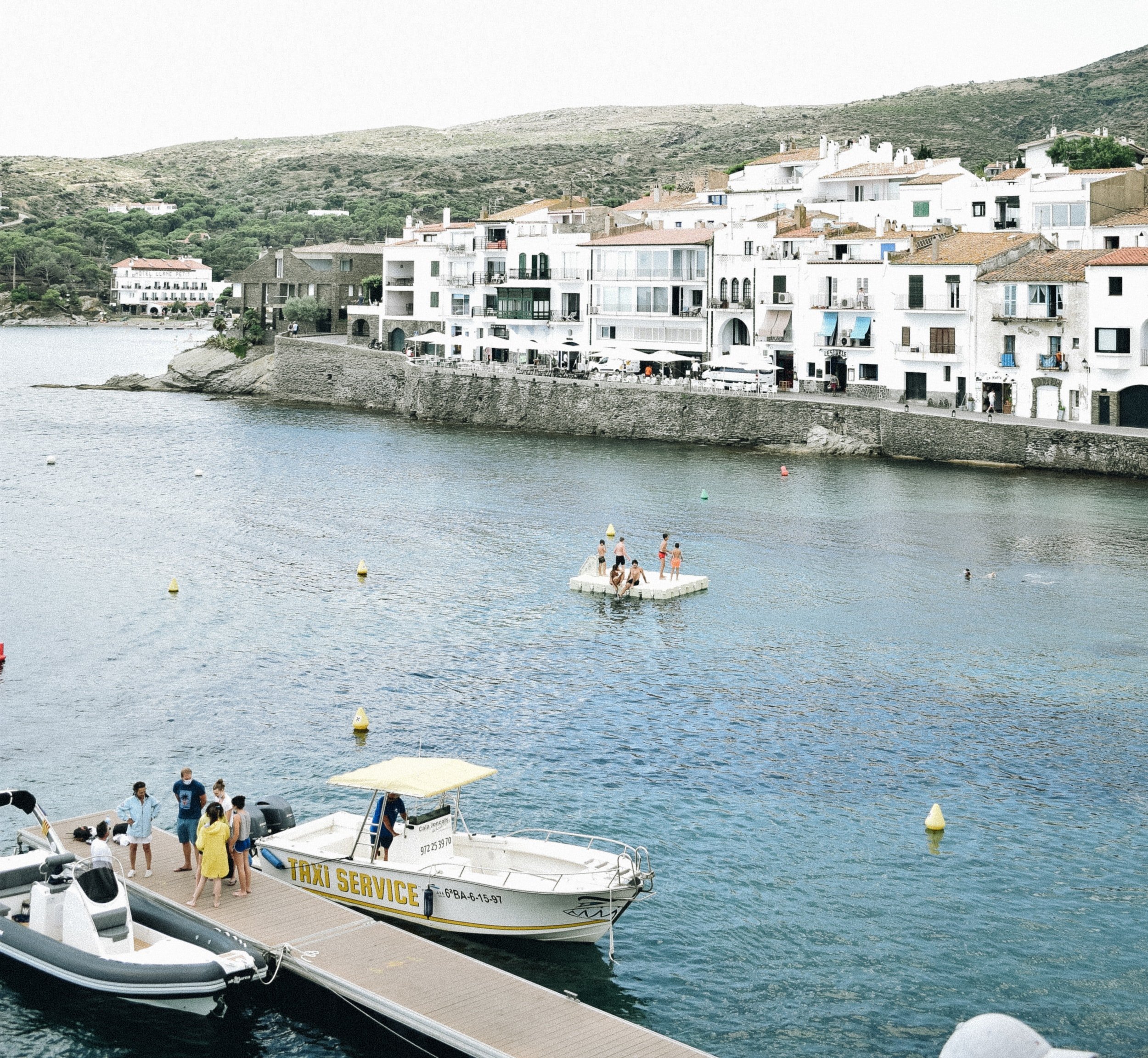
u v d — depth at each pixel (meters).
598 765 41.56
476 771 33.72
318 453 112.25
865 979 29.53
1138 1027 27.64
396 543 75.31
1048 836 36.78
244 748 42.91
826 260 122.69
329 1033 27.84
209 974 27.30
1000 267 111.94
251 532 78.25
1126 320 102.06
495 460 108.25
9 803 34.34
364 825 32.91
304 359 157.62
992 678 51.12
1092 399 104.69
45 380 193.25
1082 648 55.19
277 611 59.94
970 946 30.84
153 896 30.98
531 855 32.53
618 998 28.75
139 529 78.81
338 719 45.72
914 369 116.62
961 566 70.12
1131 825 37.53
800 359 125.00
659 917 32.16
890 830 37.06
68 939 28.91
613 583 63.69
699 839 36.34
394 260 167.00
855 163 148.38
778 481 97.19
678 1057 24.70
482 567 69.44
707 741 43.84
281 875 33.66
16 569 67.62
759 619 59.66
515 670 51.62
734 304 129.75
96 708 46.69
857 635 57.06
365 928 29.84
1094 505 86.12
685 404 119.94
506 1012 26.25
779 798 39.25
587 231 149.25
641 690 49.31
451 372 136.00
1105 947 30.83
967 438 104.69
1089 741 44.25
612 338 141.38
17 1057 26.73
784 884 33.84
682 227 153.88
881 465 104.69
